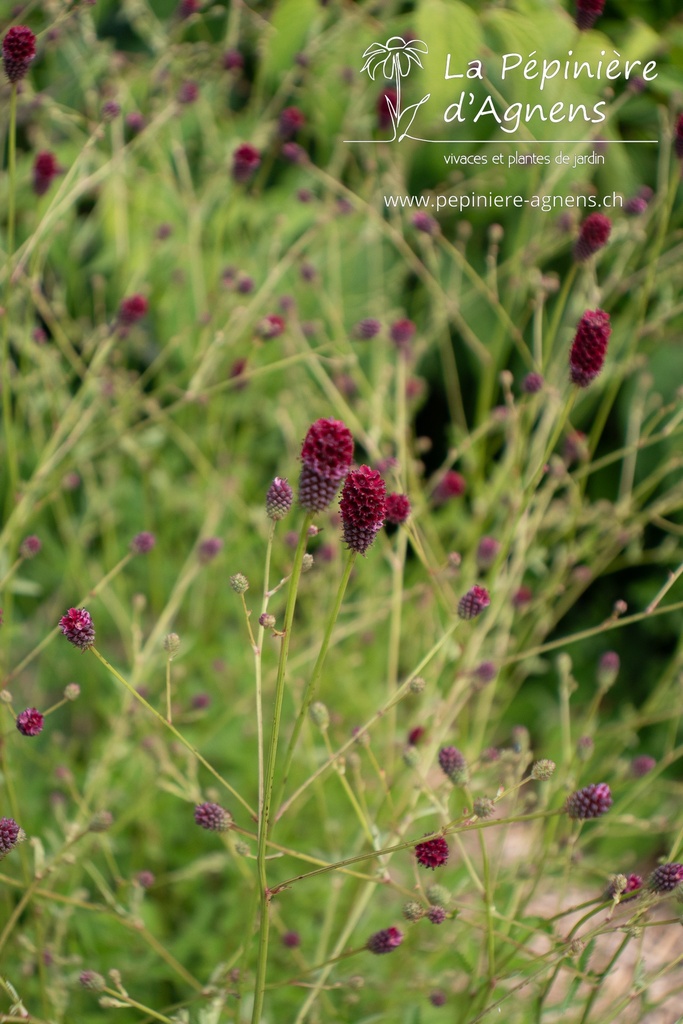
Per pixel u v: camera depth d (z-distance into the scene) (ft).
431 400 5.04
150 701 3.61
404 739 3.36
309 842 3.44
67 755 3.52
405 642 4.00
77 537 3.81
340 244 4.54
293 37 3.84
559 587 3.51
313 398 4.12
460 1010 3.09
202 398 3.56
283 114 3.80
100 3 4.13
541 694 4.46
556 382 3.56
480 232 4.43
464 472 4.25
